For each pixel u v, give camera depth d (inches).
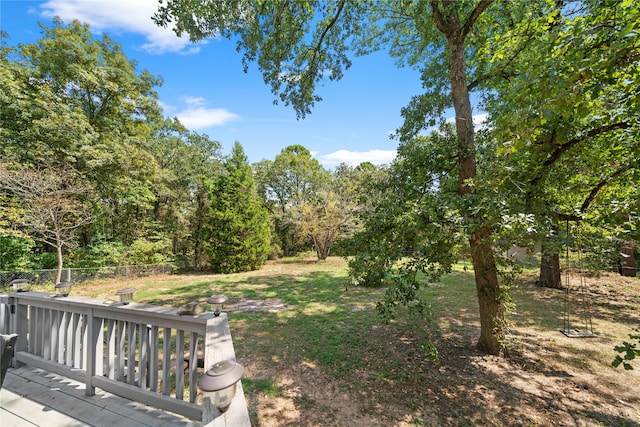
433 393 125.4
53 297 106.3
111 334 94.5
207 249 499.5
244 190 520.1
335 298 288.7
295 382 134.1
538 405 117.2
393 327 202.8
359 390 127.7
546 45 87.4
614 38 70.6
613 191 141.7
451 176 177.2
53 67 377.4
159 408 82.4
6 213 299.0
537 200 124.3
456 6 158.2
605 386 130.5
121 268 416.2
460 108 161.0
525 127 83.2
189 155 596.1
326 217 602.2
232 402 51.1
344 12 211.3
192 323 81.2
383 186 183.9
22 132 335.9
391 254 134.0
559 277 309.4
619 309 238.8
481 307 164.7
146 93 473.7
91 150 364.5
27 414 82.8
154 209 577.9
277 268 530.3
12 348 60.2
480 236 138.9
